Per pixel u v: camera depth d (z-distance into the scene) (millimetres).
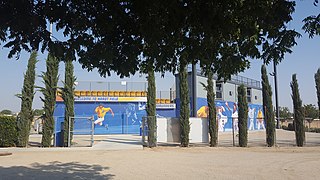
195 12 3938
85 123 35969
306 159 14938
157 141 21828
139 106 38125
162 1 3906
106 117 37062
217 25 3992
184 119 21016
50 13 3871
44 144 19859
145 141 22234
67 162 13719
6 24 3852
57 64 20359
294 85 22094
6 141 19703
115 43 4336
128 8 4113
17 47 4090
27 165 12805
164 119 22016
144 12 4047
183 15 4043
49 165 12805
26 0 3775
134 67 4512
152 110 21219
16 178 9852
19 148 18734
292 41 4020
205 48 4523
